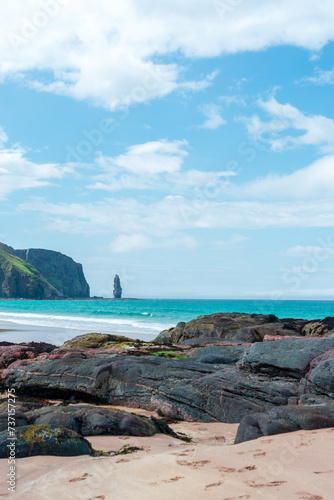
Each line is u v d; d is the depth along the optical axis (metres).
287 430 7.48
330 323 21.73
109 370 12.98
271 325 21.97
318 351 11.31
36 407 12.16
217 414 10.48
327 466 5.34
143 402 11.90
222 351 14.32
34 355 17.09
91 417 8.18
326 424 7.55
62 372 13.80
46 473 5.55
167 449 6.89
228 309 90.94
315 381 9.98
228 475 5.09
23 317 66.81
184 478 5.02
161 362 12.95
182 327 25.52
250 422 7.98
